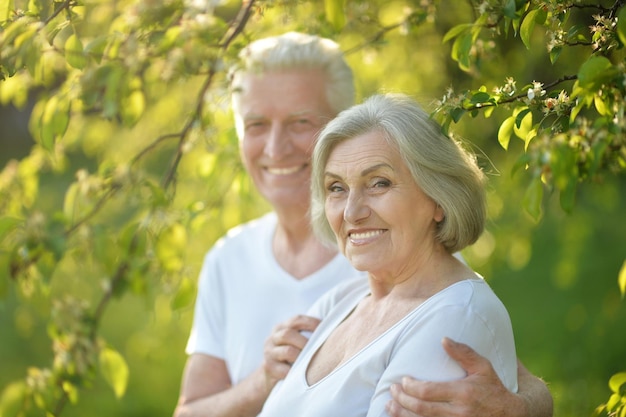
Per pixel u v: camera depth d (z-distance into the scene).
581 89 1.81
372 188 2.02
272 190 2.73
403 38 4.05
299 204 2.71
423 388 1.83
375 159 1.99
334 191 2.10
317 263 2.70
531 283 7.82
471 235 2.05
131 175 2.69
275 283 2.73
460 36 2.29
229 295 2.85
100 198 2.78
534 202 1.80
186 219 3.39
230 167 3.70
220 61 2.25
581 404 5.45
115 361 2.76
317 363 2.19
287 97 2.67
